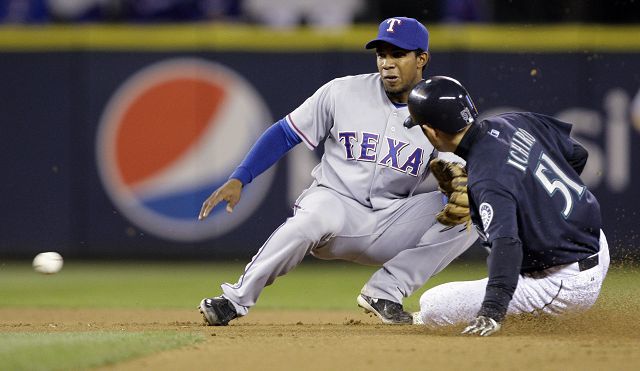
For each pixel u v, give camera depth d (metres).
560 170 17.14
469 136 16.72
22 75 47.53
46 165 47.50
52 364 13.38
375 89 21.70
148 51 46.84
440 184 20.91
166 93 46.88
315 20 48.62
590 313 18.94
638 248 45.94
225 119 46.81
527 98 46.34
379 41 20.88
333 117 21.73
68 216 47.44
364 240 21.89
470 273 41.47
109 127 47.12
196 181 46.78
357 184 21.69
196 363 13.92
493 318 16.34
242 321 24.58
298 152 46.31
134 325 21.78
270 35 46.78
